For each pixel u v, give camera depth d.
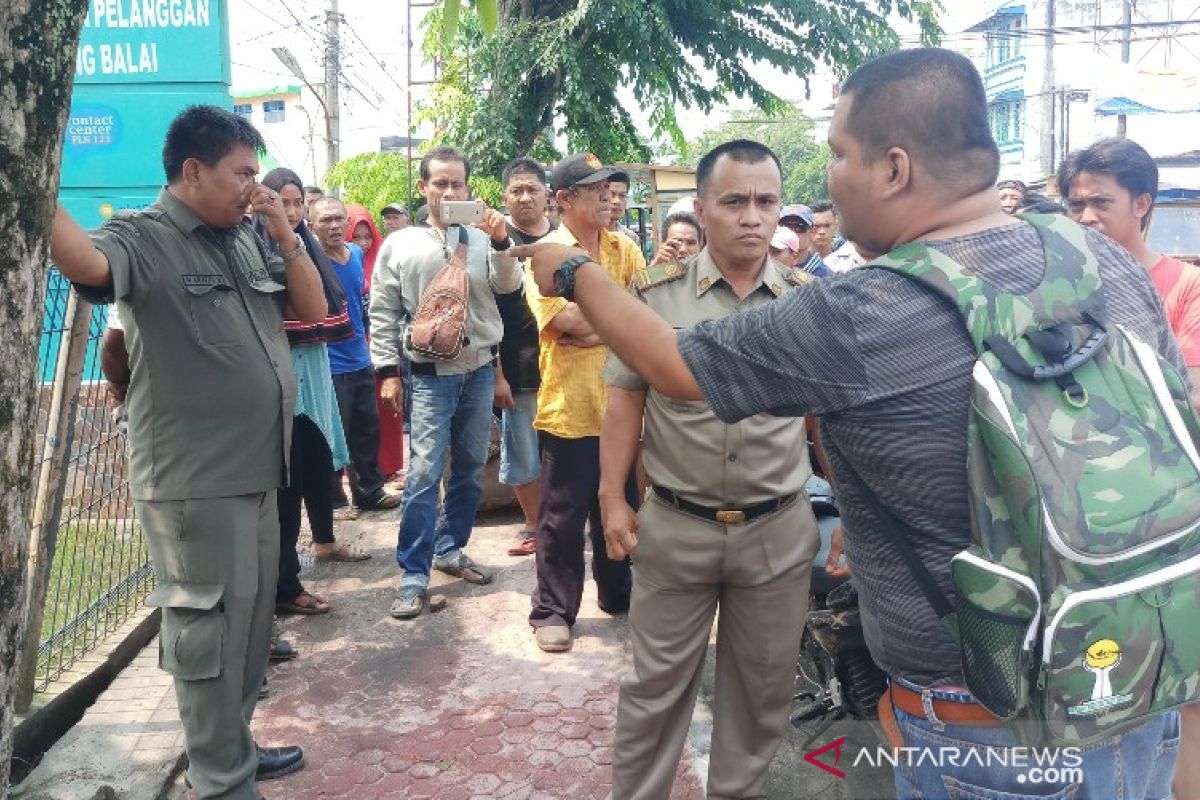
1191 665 1.26
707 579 2.57
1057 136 22.66
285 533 4.17
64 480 3.14
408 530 4.33
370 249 7.61
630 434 2.64
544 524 3.95
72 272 2.32
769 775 3.04
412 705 3.51
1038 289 1.33
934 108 1.38
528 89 12.97
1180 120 18.81
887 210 1.44
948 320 1.33
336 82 18.41
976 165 1.40
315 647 3.99
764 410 1.42
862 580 1.50
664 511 2.58
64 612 3.77
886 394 1.34
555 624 3.96
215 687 2.61
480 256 4.38
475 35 12.40
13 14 1.17
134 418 2.64
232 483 2.62
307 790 2.99
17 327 1.22
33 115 1.21
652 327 1.50
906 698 1.49
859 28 14.81
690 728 3.33
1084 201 2.82
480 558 5.01
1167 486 1.24
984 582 1.26
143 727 3.22
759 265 2.60
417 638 4.07
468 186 4.63
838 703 2.83
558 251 1.61
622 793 2.65
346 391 5.57
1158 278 2.81
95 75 6.14
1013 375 1.27
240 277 2.75
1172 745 1.55
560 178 3.90
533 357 4.63
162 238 2.57
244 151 2.62
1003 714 1.29
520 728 3.34
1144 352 1.32
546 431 3.89
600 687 3.63
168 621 2.64
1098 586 1.22
